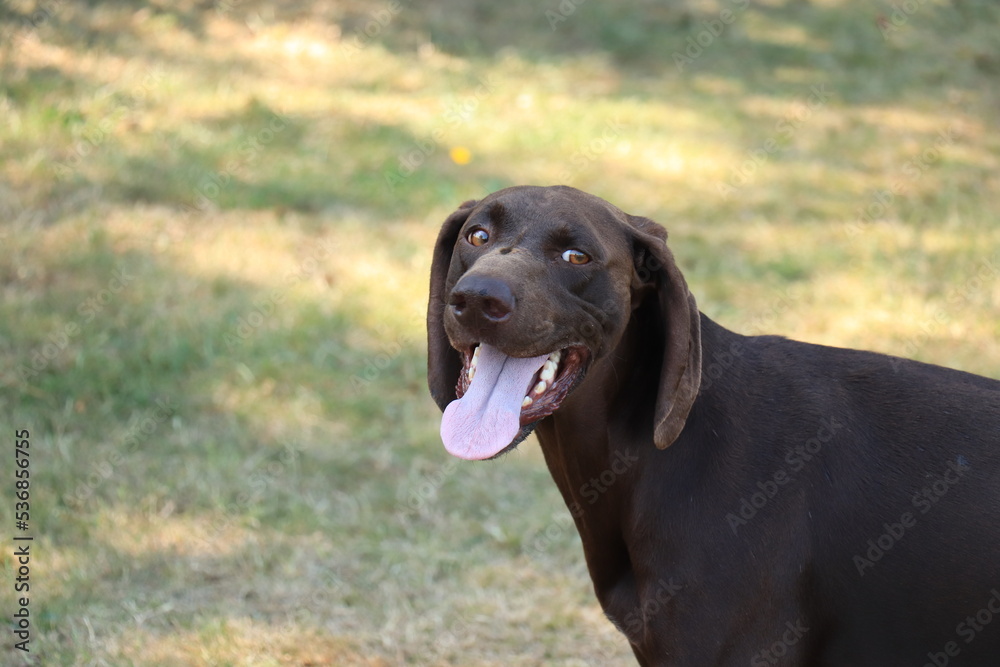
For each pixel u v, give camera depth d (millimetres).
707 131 14688
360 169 12773
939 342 9906
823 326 10203
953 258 11578
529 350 4227
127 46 14648
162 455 8078
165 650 6172
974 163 14180
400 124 13922
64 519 7238
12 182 11242
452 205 12203
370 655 6312
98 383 8711
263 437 8445
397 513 7734
